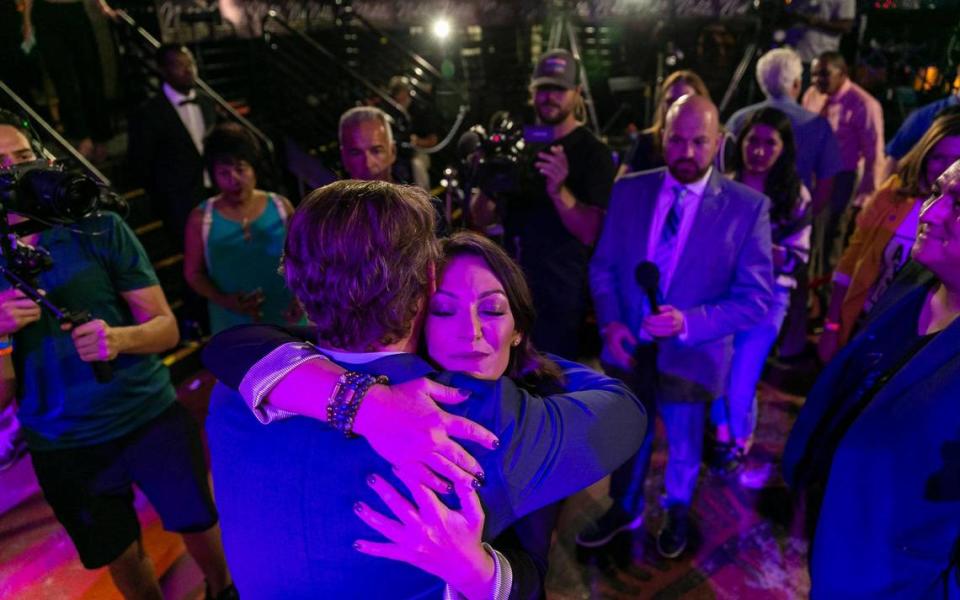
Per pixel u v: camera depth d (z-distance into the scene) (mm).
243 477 888
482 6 10719
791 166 3053
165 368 2078
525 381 1082
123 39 6250
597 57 10281
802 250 3082
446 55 9547
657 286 2211
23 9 4820
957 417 1255
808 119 3811
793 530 2744
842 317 2471
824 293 4508
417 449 782
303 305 880
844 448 1398
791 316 3971
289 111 7719
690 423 2482
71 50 5293
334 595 861
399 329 870
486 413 867
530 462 886
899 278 1592
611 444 998
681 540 2605
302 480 837
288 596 882
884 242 2344
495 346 951
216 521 2152
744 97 7199
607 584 2508
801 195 3096
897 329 1544
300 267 850
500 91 9680
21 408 1854
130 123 4379
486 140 2797
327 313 857
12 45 4863
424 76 8688
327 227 826
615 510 2646
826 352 2641
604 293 2443
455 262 974
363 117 2701
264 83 7684
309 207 852
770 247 2271
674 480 2568
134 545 2080
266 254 2699
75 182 1521
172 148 4379
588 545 2652
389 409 803
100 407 1886
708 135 2137
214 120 4848
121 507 2008
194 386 4164
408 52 8516
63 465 1898
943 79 6910
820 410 1679
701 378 2357
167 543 2773
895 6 7012
